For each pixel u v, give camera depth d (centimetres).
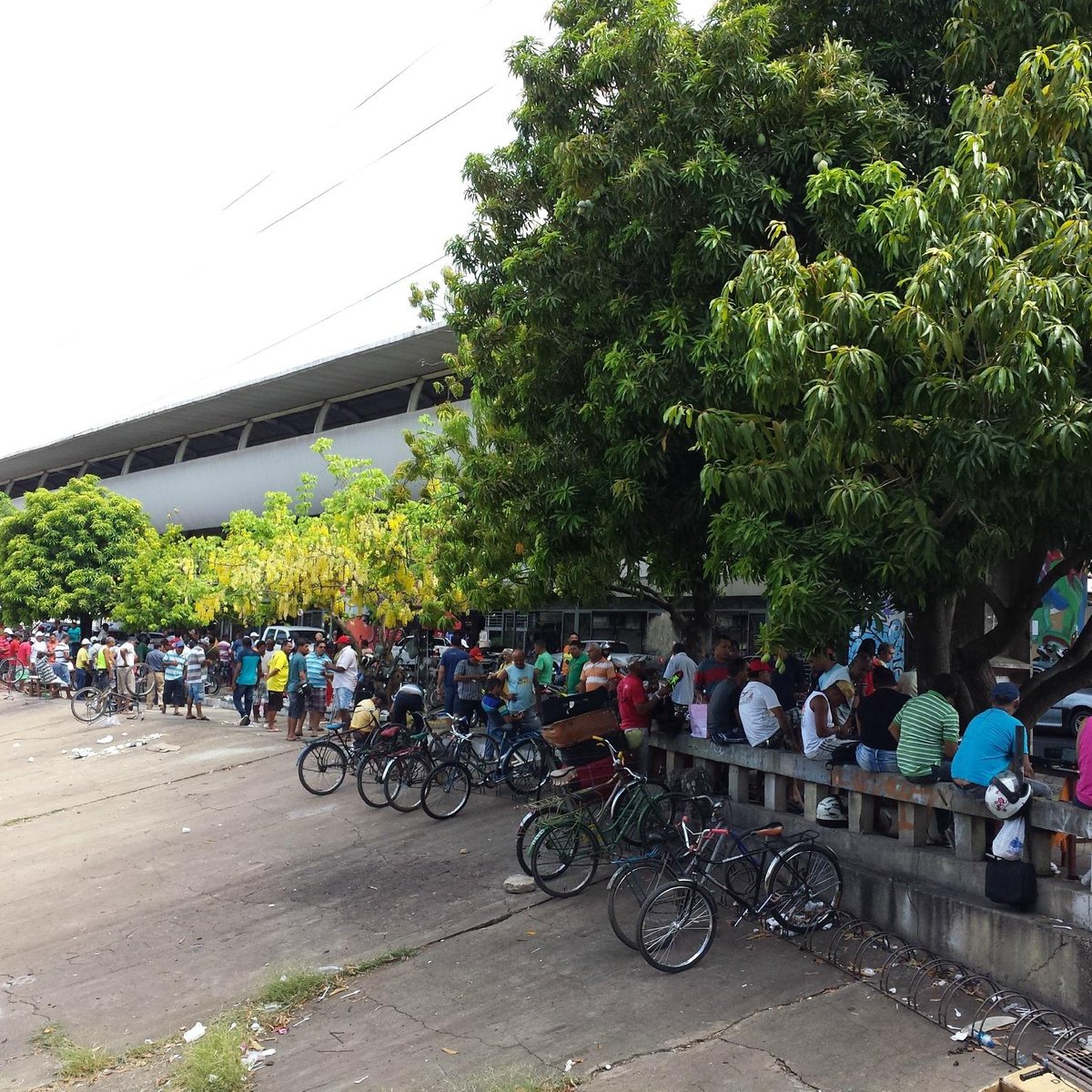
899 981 624
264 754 1659
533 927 786
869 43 880
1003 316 533
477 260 1088
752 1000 621
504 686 1213
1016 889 602
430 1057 604
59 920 966
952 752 699
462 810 1154
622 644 2270
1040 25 741
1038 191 648
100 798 1483
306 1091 587
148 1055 670
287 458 3419
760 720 871
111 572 3334
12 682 3459
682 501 891
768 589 671
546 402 970
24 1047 703
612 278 888
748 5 893
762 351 573
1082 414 562
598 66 882
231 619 2878
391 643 1930
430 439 1784
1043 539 756
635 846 871
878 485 615
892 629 1300
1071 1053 500
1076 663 891
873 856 741
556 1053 586
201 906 957
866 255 716
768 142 832
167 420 3891
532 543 1091
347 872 998
